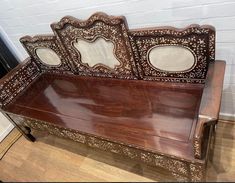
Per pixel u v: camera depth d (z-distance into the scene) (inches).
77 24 61.1
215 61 52.4
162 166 54.0
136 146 50.8
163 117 54.3
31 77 83.7
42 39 71.8
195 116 51.7
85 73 75.2
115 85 68.4
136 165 67.4
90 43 64.6
